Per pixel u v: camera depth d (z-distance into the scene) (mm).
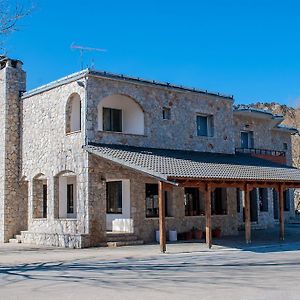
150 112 25219
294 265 15398
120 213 24938
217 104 28531
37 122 26344
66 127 24172
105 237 22781
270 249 20875
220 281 12180
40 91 26000
